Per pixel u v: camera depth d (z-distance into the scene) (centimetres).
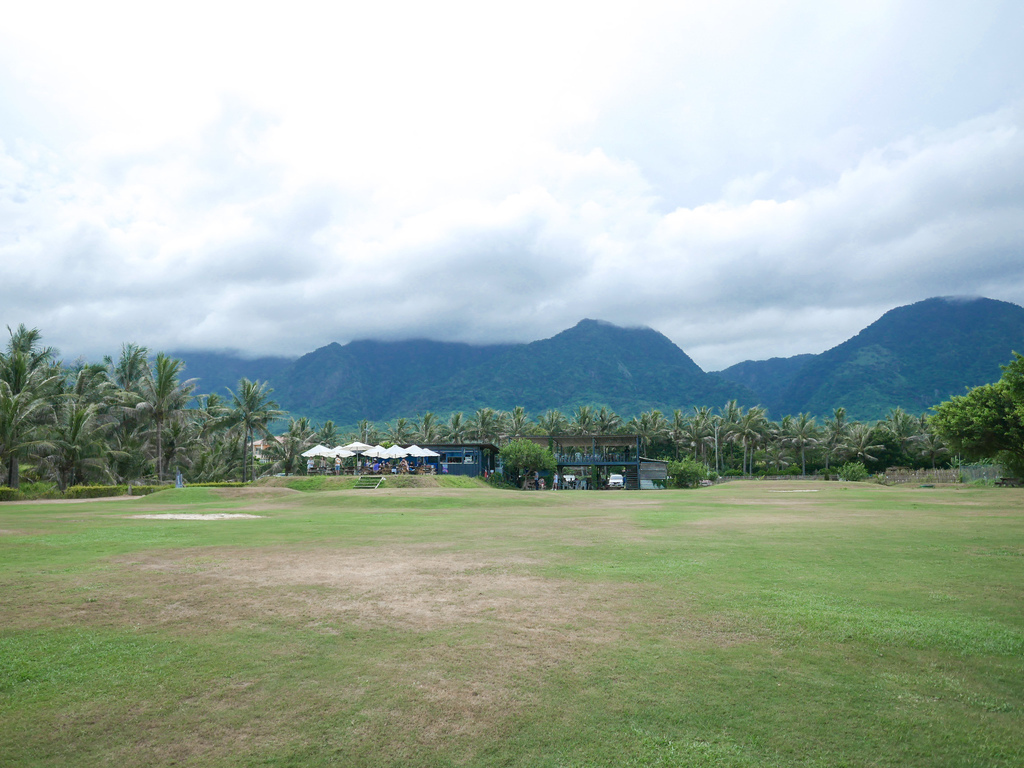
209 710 514
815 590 917
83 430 4803
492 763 434
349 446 5047
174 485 5119
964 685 564
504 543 1457
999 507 2723
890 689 554
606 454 7875
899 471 8825
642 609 809
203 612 799
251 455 8344
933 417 4944
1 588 938
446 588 935
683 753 447
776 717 501
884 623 740
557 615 781
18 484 4484
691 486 7100
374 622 752
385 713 507
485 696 538
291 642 678
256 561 1187
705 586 946
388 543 1456
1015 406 4172
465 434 11288
